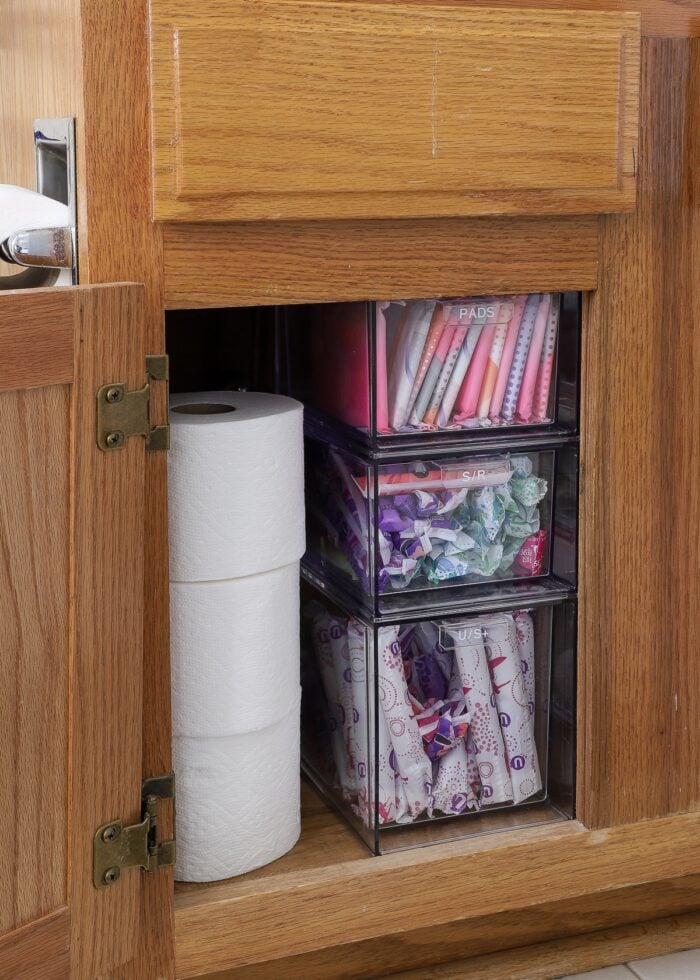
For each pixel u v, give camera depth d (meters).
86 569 0.80
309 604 1.10
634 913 1.09
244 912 0.93
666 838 1.05
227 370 1.27
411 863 0.97
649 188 0.94
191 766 0.94
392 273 0.88
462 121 0.85
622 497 0.98
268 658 0.94
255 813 0.96
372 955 1.01
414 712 1.02
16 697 0.78
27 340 0.74
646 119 0.93
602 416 0.97
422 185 0.85
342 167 0.83
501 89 0.86
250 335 1.22
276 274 0.85
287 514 0.94
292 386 1.12
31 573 0.77
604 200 0.91
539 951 1.05
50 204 0.84
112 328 0.78
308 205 0.83
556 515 1.03
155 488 0.85
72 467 0.78
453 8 0.84
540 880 1.01
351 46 0.82
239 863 0.96
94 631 0.81
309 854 0.99
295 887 0.94
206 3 0.79
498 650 1.03
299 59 0.81
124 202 0.81
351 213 0.84
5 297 0.73
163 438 0.84
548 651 1.04
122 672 0.84
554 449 1.01
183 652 0.92
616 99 0.89
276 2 0.80
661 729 1.03
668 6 0.92
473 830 1.03
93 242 0.81
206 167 0.80
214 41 0.79
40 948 0.83
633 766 1.03
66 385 0.77
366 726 1.00
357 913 0.96
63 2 0.81
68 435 0.78
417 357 0.96
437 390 0.97
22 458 0.76
